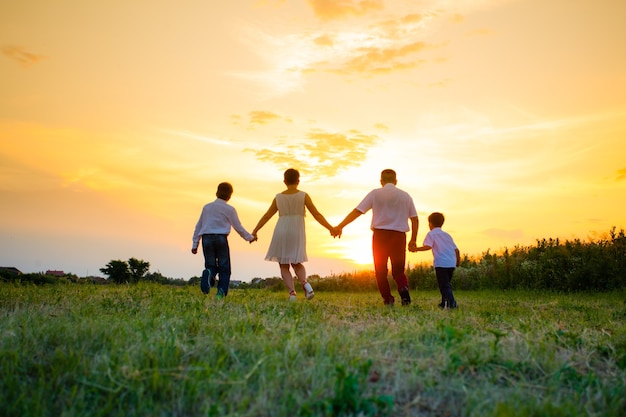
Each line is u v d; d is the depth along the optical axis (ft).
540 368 11.32
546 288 47.47
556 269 47.32
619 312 24.11
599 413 8.95
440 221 26.99
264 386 9.58
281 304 22.90
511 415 8.22
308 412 8.54
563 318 20.88
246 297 26.02
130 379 9.78
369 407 8.82
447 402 9.45
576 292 44.01
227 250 27.25
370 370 10.85
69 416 8.51
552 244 52.95
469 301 33.24
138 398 9.15
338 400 8.92
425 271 62.23
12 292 23.38
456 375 10.68
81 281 33.42
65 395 9.37
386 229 25.84
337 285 66.23
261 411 8.64
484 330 15.85
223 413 8.63
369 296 40.91
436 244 26.50
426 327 15.46
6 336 12.33
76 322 14.34
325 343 12.35
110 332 12.94
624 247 45.06
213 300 22.97
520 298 39.01
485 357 11.81
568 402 9.23
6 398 9.04
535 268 49.11
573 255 48.03
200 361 10.67
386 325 16.28
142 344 11.81
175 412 8.86
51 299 21.20
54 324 13.64
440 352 12.09
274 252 27.22
